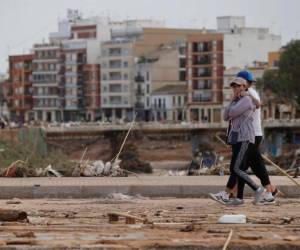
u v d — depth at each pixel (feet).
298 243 77.66
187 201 120.98
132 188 132.87
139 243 76.54
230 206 112.57
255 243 77.41
